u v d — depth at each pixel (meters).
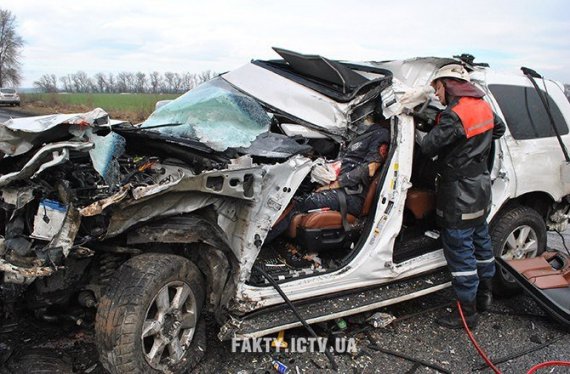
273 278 3.19
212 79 4.75
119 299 2.56
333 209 3.58
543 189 4.43
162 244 2.93
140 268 2.66
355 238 3.74
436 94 3.74
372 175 3.68
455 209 3.59
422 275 3.96
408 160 3.60
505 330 3.87
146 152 3.42
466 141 3.50
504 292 4.43
